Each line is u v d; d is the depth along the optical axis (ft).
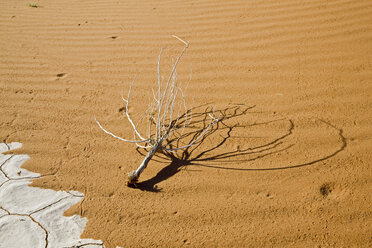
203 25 14.40
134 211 6.80
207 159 7.95
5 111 10.06
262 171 7.46
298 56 11.44
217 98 10.01
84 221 6.70
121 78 11.41
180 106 9.37
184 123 9.19
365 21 12.73
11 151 8.55
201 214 6.62
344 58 10.96
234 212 6.60
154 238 6.27
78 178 7.66
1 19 17.12
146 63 12.15
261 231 6.22
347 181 6.96
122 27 15.15
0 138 8.98
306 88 9.90
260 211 6.58
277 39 12.57
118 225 6.56
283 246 5.95
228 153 8.05
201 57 12.13
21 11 18.15
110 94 10.62
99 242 6.28
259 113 9.21
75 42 14.14
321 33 12.50
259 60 11.53
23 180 7.68
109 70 11.91
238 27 13.80
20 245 6.28
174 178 7.48
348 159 7.43
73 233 6.47
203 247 6.05
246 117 9.12
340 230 6.10
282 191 6.95
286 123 8.72
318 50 11.59
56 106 10.19
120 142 8.67
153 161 7.99
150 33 14.29
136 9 17.07
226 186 7.18
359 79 9.89
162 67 11.82
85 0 19.27
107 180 7.55
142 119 9.48
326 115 8.78
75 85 11.19
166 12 16.20
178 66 11.77
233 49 12.37
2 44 14.34
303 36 12.50
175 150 8.30
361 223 6.17
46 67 12.37
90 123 9.41
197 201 6.89
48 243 6.30
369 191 6.70
